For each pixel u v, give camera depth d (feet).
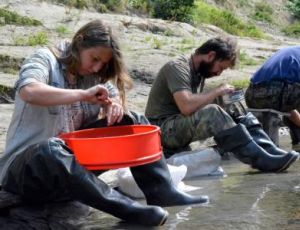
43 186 10.80
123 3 51.96
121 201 10.98
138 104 23.89
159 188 12.37
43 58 11.34
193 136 16.16
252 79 20.34
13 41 31.58
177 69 16.28
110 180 13.73
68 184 10.57
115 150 10.87
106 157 10.86
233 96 16.81
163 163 12.44
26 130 11.39
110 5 50.34
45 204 11.69
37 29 35.88
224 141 15.72
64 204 11.93
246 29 66.74
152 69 28.60
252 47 45.98
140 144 11.09
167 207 12.43
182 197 12.51
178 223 11.33
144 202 13.04
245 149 15.71
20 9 40.19
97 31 11.12
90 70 11.35
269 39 64.44
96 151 10.85
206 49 16.29
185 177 15.79
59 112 11.57
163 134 16.65
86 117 12.21
